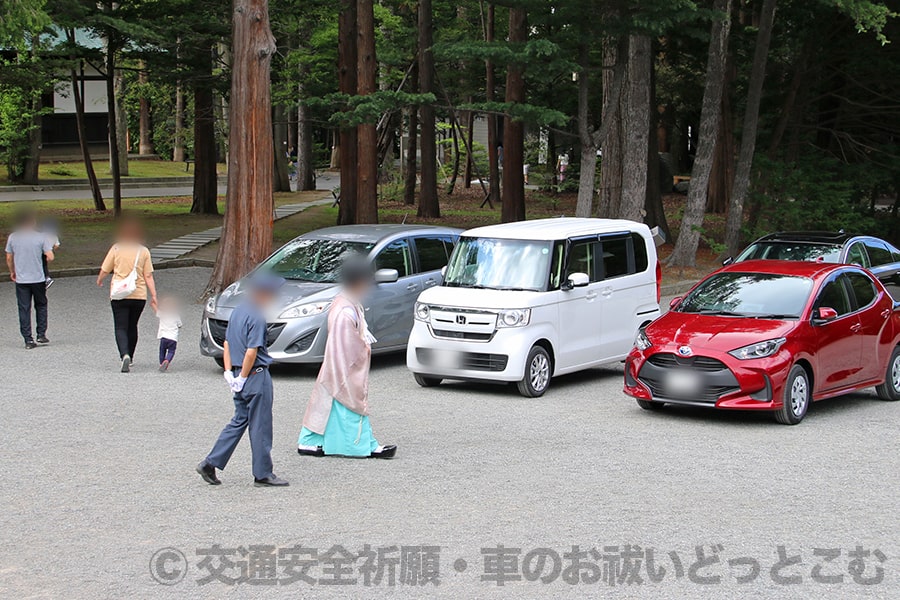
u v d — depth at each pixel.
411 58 42.91
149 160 62.53
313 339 13.11
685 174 61.56
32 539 6.91
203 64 33.09
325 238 14.81
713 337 10.98
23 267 15.05
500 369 12.31
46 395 11.89
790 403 10.83
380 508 7.64
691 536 7.03
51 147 55.06
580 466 9.01
